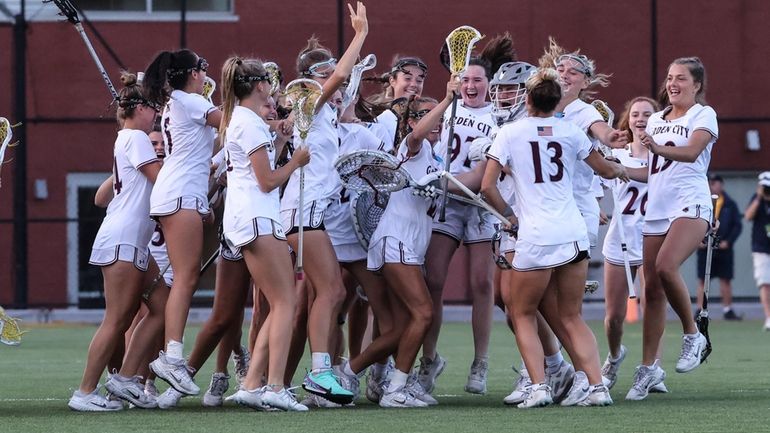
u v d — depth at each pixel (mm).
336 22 68500
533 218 28562
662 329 31922
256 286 31250
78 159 68500
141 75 30891
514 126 28922
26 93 68188
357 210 30156
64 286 68312
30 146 68188
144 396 29453
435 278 32250
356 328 33812
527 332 29172
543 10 68562
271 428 25219
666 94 35344
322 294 28797
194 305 67562
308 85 28234
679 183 31906
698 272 68938
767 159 70000
